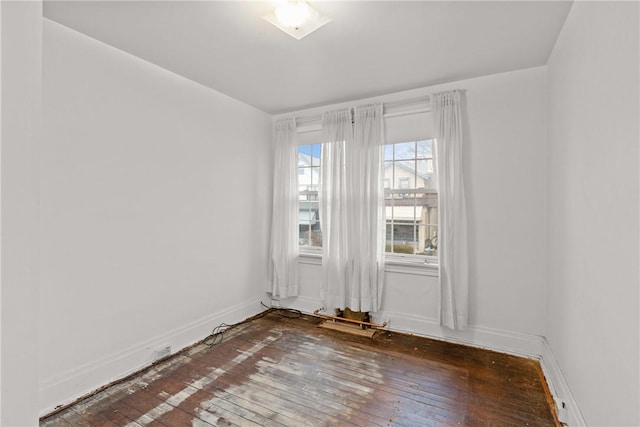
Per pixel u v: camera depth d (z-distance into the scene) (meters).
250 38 2.28
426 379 2.42
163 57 2.56
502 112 2.85
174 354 2.81
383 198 3.32
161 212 2.76
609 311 1.38
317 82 3.05
